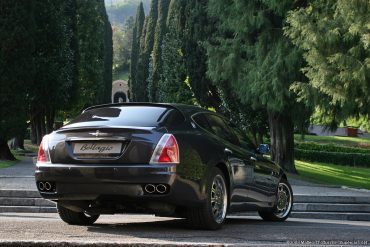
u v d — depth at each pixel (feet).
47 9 148.87
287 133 119.34
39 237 26.53
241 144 37.91
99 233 28.91
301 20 79.25
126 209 30.76
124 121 31.22
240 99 120.37
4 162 124.47
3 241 23.63
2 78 131.03
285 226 37.35
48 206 53.21
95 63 232.12
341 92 74.84
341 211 57.82
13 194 54.49
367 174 168.76
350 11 71.87
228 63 105.81
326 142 269.64
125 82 622.95
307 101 86.33
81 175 29.84
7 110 132.05
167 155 29.40
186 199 29.89
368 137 327.26
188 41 149.69
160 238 27.20
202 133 32.81
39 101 154.30
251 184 37.04
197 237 27.99
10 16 130.72
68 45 179.32
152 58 343.05
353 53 74.08
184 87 222.89
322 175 141.28
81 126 31.01
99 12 246.68
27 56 134.31
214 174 31.76
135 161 29.45
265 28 102.58
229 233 30.37
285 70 97.81
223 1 109.40
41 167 31.19
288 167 119.03
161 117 31.50
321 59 76.43
